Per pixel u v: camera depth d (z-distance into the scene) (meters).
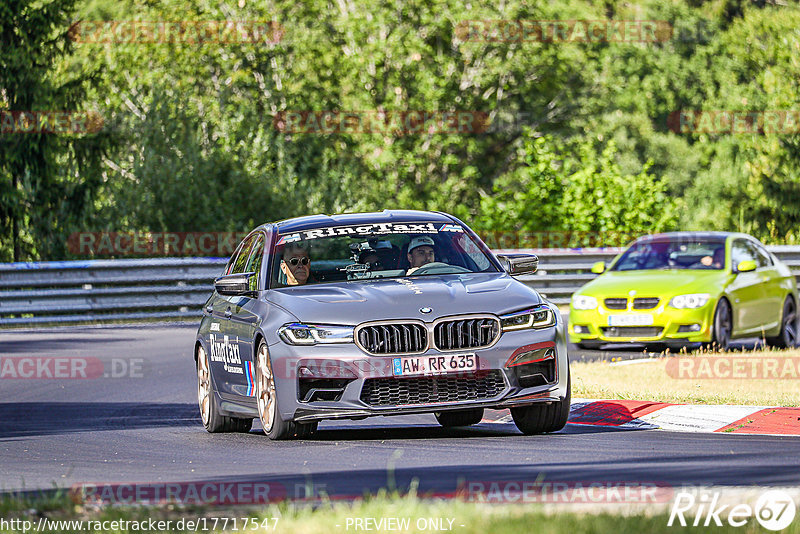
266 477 26.56
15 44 120.44
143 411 44.16
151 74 149.62
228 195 116.88
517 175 172.50
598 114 197.62
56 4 120.69
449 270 35.50
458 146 176.25
